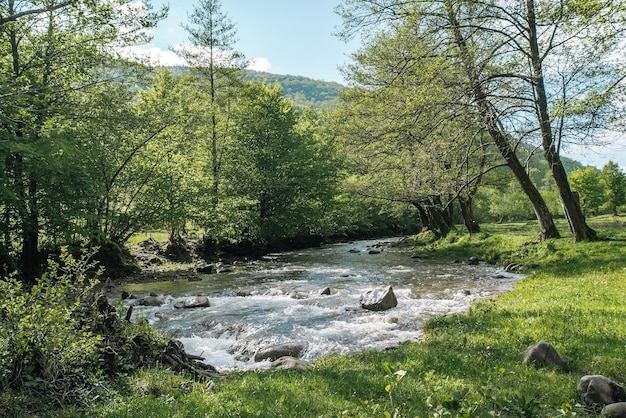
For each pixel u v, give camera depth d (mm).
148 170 25172
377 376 7059
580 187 77688
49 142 17062
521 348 8273
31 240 20031
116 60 21281
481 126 18828
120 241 24625
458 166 20844
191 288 19688
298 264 29125
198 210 28609
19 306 6074
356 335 11578
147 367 7426
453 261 27406
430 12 18859
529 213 87250
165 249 30172
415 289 18156
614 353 7504
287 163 40406
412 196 31906
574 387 6199
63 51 19734
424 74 17781
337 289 18719
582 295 12211
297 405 5746
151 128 23562
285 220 39969
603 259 17984
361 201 47781
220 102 36344
